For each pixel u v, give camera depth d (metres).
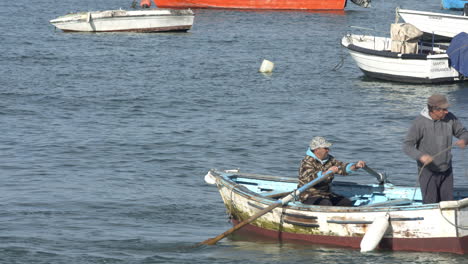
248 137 69.06
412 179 54.97
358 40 111.81
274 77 106.81
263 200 39.94
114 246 39.28
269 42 144.88
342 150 64.38
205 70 112.00
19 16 184.38
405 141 35.88
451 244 35.84
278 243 40.12
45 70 110.31
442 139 35.62
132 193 50.47
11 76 104.25
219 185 43.69
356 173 56.88
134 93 92.88
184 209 47.06
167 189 51.78
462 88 99.94
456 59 99.62
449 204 34.81
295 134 70.69
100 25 156.12
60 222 43.59
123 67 114.31
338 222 37.81
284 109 83.88
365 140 68.38
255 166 58.78
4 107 82.69
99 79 103.25
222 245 39.66
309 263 36.00
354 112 82.50
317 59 124.94
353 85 101.25
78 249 38.62
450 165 36.38
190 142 66.81
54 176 54.72
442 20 125.00
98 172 56.19
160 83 100.62
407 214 36.09
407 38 101.94
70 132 70.56
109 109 82.88
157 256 37.59
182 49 134.75
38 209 46.19
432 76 100.44
